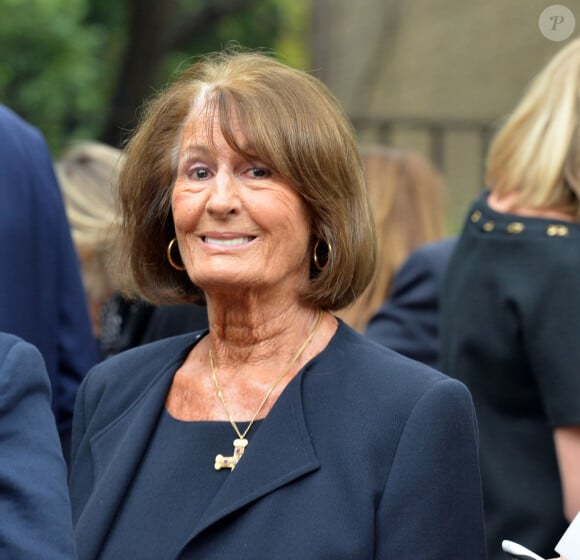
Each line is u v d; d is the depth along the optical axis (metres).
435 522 3.47
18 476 3.22
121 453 3.82
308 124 3.71
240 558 3.46
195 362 4.00
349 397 3.65
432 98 20.91
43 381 3.43
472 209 5.04
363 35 25.95
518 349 4.65
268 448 3.60
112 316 6.12
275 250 3.72
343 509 3.46
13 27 19.81
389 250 6.79
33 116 20.34
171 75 4.28
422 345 6.17
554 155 4.67
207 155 3.75
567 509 4.52
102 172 6.41
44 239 5.52
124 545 3.65
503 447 4.73
